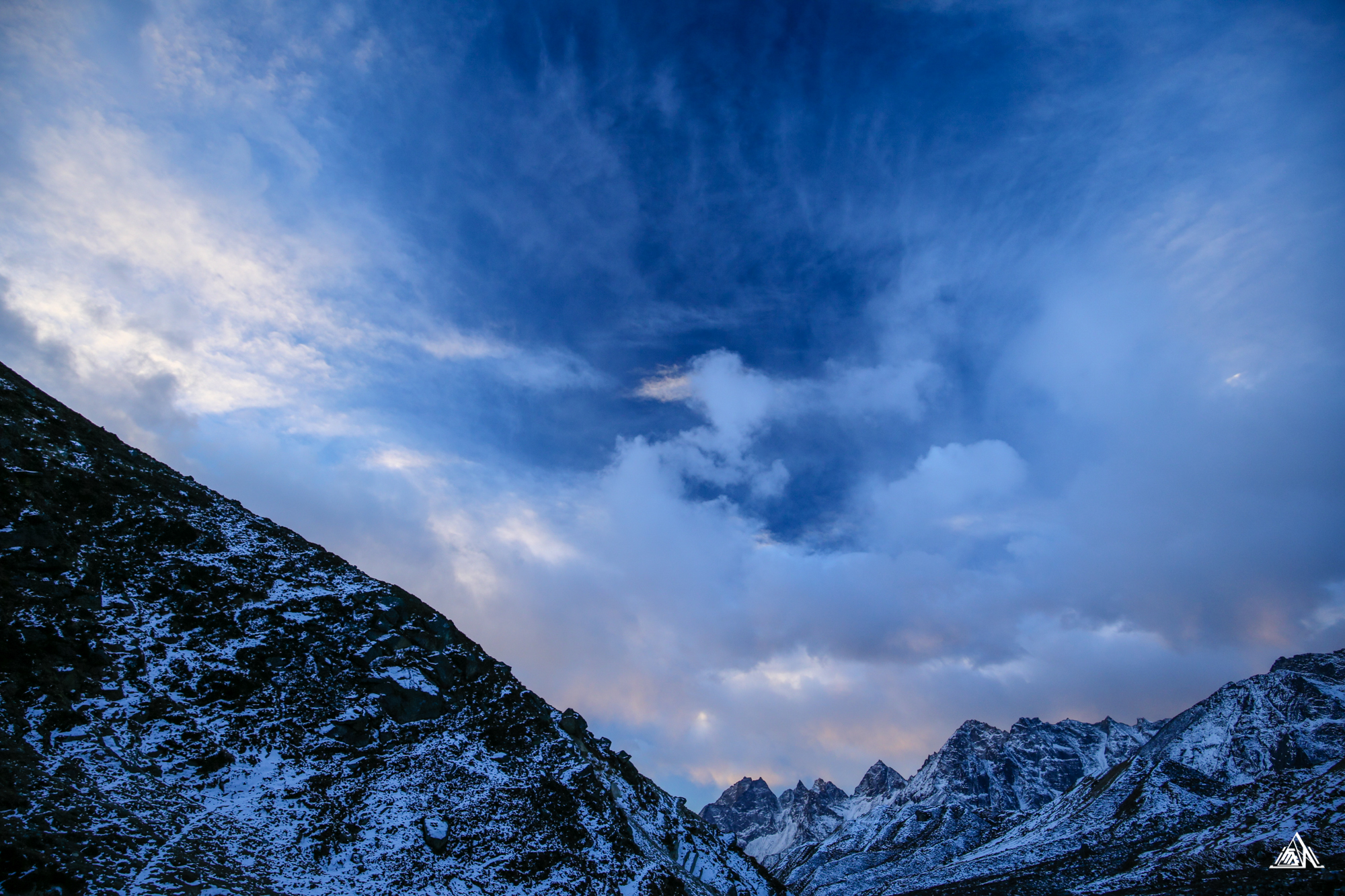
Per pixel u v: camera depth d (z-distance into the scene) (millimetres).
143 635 53594
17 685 42844
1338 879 124812
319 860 44469
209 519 71438
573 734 78312
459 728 66812
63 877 30891
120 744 44312
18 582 49125
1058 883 189250
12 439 59656
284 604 65875
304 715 56656
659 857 67062
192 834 40219
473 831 54844
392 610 73125
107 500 62688
